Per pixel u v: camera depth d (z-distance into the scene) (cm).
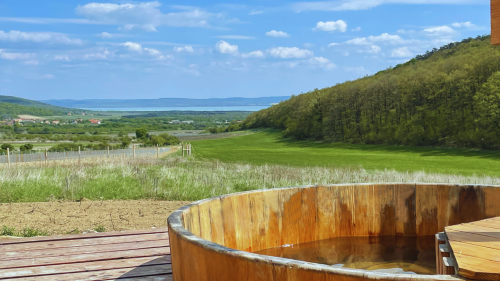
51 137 10775
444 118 5069
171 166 1955
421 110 5403
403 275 153
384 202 414
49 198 901
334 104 7094
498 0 243
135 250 395
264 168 2020
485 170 2603
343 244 388
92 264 355
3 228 587
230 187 1171
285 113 10475
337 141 6875
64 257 374
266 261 175
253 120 12231
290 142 7562
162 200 917
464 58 5528
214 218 320
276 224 381
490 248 213
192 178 1315
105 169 1477
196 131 16050
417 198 408
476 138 4528
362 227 413
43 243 421
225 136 10238
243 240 353
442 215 400
